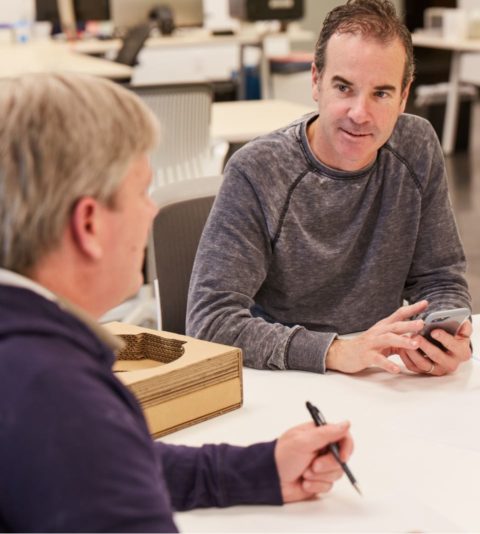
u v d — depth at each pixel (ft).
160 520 2.35
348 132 5.48
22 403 2.30
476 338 5.63
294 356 5.08
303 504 3.55
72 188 2.56
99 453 2.30
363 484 3.68
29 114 2.54
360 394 4.70
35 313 2.48
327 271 5.95
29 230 2.55
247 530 3.38
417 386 4.81
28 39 24.21
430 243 6.20
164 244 6.54
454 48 23.71
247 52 26.78
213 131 11.91
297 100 21.72
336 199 5.83
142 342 4.75
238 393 4.48
